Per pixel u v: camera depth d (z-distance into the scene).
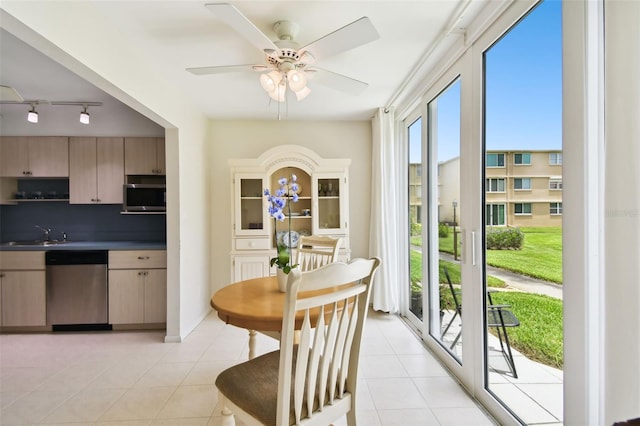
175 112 2.69
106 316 2.99
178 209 2.74
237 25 1.45
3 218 3.47
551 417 1.39
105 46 1.75
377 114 3.32
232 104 3.15
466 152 1.89
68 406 1.80
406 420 1.66
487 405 1.73
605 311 0.89
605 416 0.88
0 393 1.94
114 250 2.99
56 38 1.40
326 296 1.02
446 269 2.36
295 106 3.23
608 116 0.88
